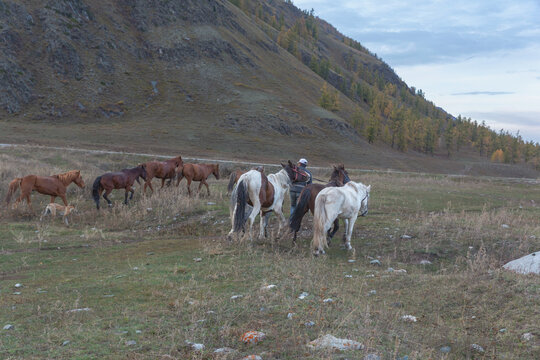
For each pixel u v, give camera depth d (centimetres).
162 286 696
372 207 1786
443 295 650
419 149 14775
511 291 632
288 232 1202
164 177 2092
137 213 1645
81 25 10412
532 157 15062
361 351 407
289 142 8462
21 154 2889
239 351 415
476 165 11150
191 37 12256
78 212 1698
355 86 19988
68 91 8625
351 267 896
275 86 12275
